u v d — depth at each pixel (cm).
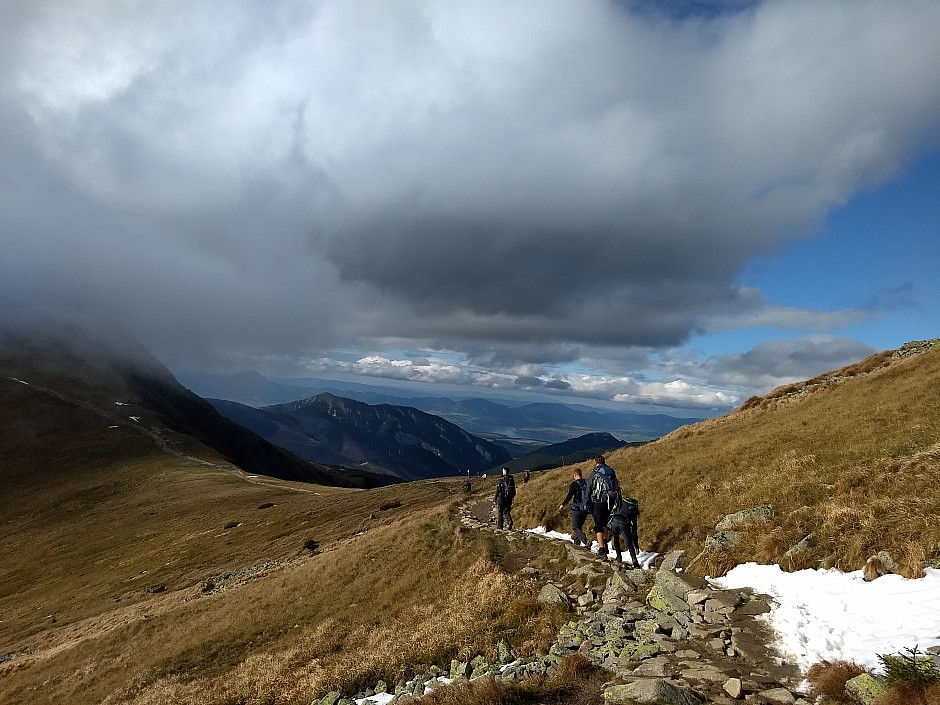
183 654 2342
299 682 1528
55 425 16288
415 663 1338
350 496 7994
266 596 2836
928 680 611
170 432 16788
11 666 3528
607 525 1758
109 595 5656
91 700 2273
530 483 4041
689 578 1287
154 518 9006
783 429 2439
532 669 1002
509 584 1616
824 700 673
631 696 736
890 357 3616
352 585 2445
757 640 911
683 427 4312
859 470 1495
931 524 1044
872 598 941
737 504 1669
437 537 2625
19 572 7888
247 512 8031
